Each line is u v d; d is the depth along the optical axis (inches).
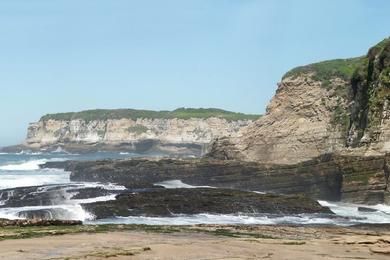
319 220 1606.8
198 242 984.9
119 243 938.7
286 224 1498.5
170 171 2925.7
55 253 818.8
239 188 2635.3
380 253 926.4
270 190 2514.8
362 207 1961.1
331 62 3516.2
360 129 2566.4
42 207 1569.9
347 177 2201.0
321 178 2345.0
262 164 2615.7
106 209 1551.4
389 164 2098.9
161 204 1630.2
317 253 895.1
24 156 7504.9
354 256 880.9
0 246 885.8
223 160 2896.2
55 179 3203.7
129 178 2997.0
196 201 1680.6
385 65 2464.3
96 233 1085.8
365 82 2610.7
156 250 859.4
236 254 850.8
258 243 989.2
